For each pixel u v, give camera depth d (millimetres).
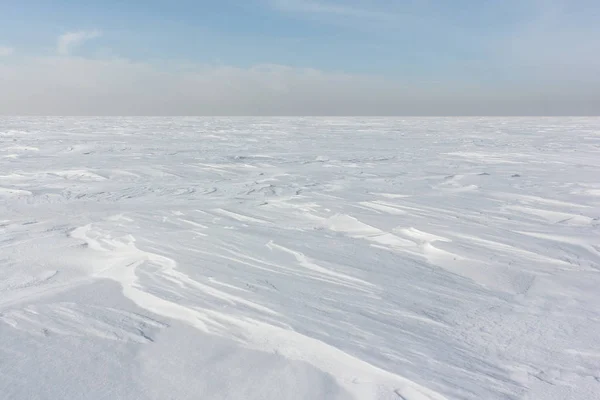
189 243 4230
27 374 2184
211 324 2707
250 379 2178
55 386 2096
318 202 6359
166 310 2904
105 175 9227
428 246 4215
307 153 13945
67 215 5742
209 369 2258
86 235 4625
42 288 3260
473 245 4234
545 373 2174
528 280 3387
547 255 3965
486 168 10273
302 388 2109
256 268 3602
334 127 30266
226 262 3725
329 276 3461
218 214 5668
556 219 5430
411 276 3473
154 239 4344
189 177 9172
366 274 3486
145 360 2336
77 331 2625
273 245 4219
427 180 8648
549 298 3070
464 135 21703
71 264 3785
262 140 19109
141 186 8031
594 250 4137
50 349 2420
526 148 14742
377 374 2180
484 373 2170
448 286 3283
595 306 2934
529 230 4840
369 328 2609
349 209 5887
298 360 2348
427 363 2248
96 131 24000
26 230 4891
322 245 4242
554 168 10117
